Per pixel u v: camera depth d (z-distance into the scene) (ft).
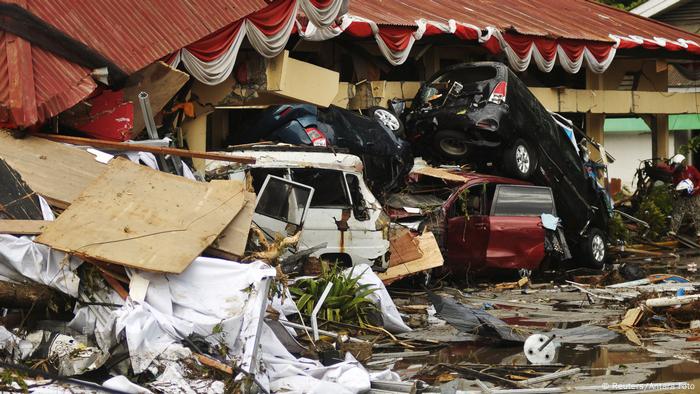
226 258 48.49
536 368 52.65
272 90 86.53
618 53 136.87
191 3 77.15
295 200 67.15
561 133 103.14
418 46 115.85
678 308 67.26
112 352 42.83
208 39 76.95
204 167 76.02
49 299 45.29
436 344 59.41
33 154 52.60
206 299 45.83
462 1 133.90
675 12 178.09
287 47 101.55
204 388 41.32
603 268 104.32
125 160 50.78
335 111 87.51
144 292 44.47
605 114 145.48
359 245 73.15
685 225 134.62
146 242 46.03
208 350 44.32
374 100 107.65
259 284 45.83
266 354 46.62
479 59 127.75
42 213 48.91
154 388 40.73
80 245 45.03
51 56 59.16
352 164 73.56
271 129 83.97
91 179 52.26
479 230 85.51
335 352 50.78
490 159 98.89
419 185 90.07
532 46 119.85
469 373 50.78
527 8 141.38
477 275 90.63
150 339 43.11
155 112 70.28
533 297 80.94
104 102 62.13
